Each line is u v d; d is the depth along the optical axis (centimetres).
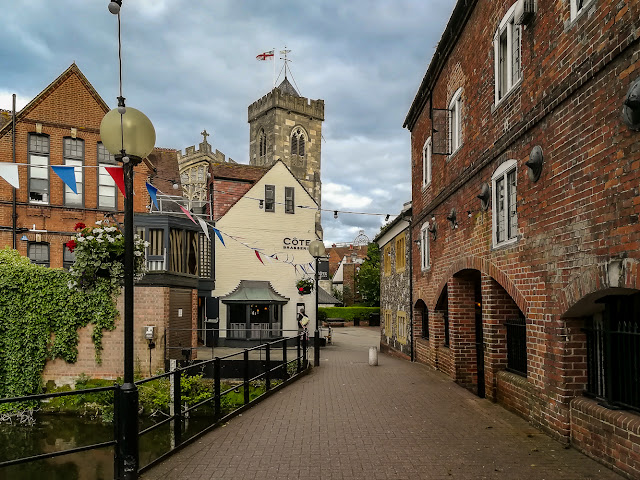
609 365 593
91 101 2291
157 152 3052
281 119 6381
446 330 1515
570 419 657
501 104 909
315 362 1647
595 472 559
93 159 2275
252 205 2847
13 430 1402
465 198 1160
